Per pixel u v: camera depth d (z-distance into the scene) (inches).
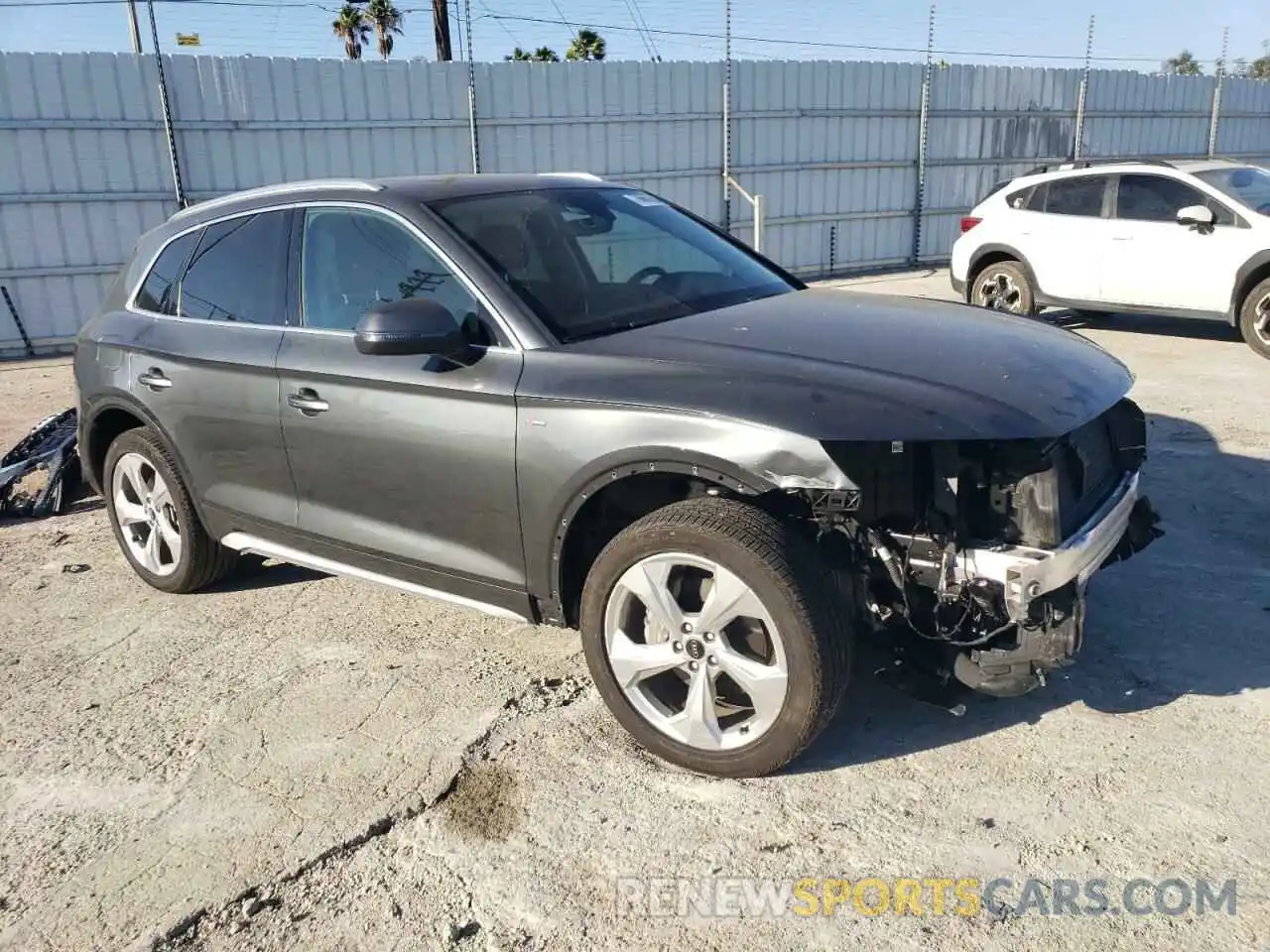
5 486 235.0
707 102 660.7
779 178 697.6
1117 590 167.3
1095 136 828.0
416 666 153.8
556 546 127.2
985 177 785.6
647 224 164.7
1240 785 115.6
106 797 124.7
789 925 98.6
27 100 495.5
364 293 146.3
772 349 123.4
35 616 180.4
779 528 113.3
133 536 190.2
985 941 95.3
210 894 106.8
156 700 147.9
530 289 135.3
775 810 115.4
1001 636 115.5
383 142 580.4
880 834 110.6
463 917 101.9
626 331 133.2
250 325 159.6
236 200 170.2
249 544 167.5
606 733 133.1
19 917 105.0
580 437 120.9
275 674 153.6
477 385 129.3
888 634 121.8
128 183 525.7
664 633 120.6
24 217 505.7
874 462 115.1
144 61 516.4
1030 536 111.3
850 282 669.9
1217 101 886.4
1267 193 364.5
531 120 613.9
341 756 130.7
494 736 133.4
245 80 542.0
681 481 128.4
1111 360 133.8
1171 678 139.3
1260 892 99.5
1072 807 113.3
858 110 714.2
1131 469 137.3
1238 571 173.2
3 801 125.0
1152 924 96.2
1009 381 116.0
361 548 149.4
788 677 112.6
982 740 127.0
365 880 108.0
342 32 1273.4
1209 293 355.9
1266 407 280.4
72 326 528.1
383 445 140.5
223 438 163.0
